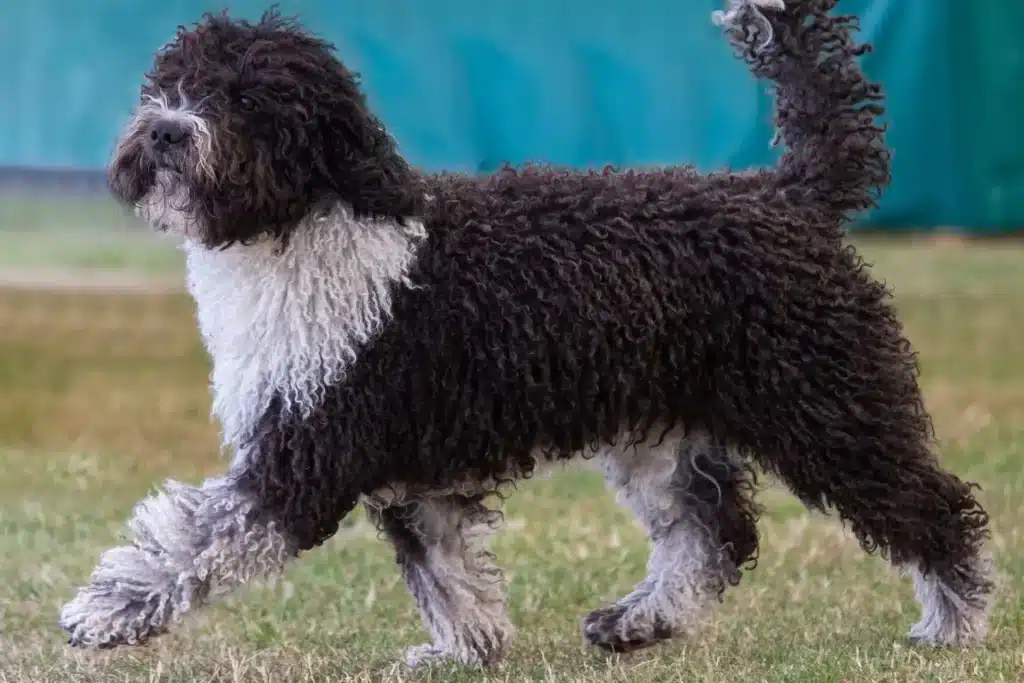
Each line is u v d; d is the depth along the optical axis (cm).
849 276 898
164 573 806
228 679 892
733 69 1714
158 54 866
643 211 870
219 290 834
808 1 927
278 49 828
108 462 1623
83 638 803
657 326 860
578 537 1350
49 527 1355
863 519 909
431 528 941
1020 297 1994
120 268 2038
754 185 912
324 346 813
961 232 1889
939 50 1823
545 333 845
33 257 2005
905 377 909
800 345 874
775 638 993
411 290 830
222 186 801
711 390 880
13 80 1769
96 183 1794
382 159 836
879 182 931
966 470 1534
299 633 1033
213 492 824
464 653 945
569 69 1752
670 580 998
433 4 1738
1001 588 1047
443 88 1747
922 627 962
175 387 1862
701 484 1009
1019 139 1856
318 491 816
